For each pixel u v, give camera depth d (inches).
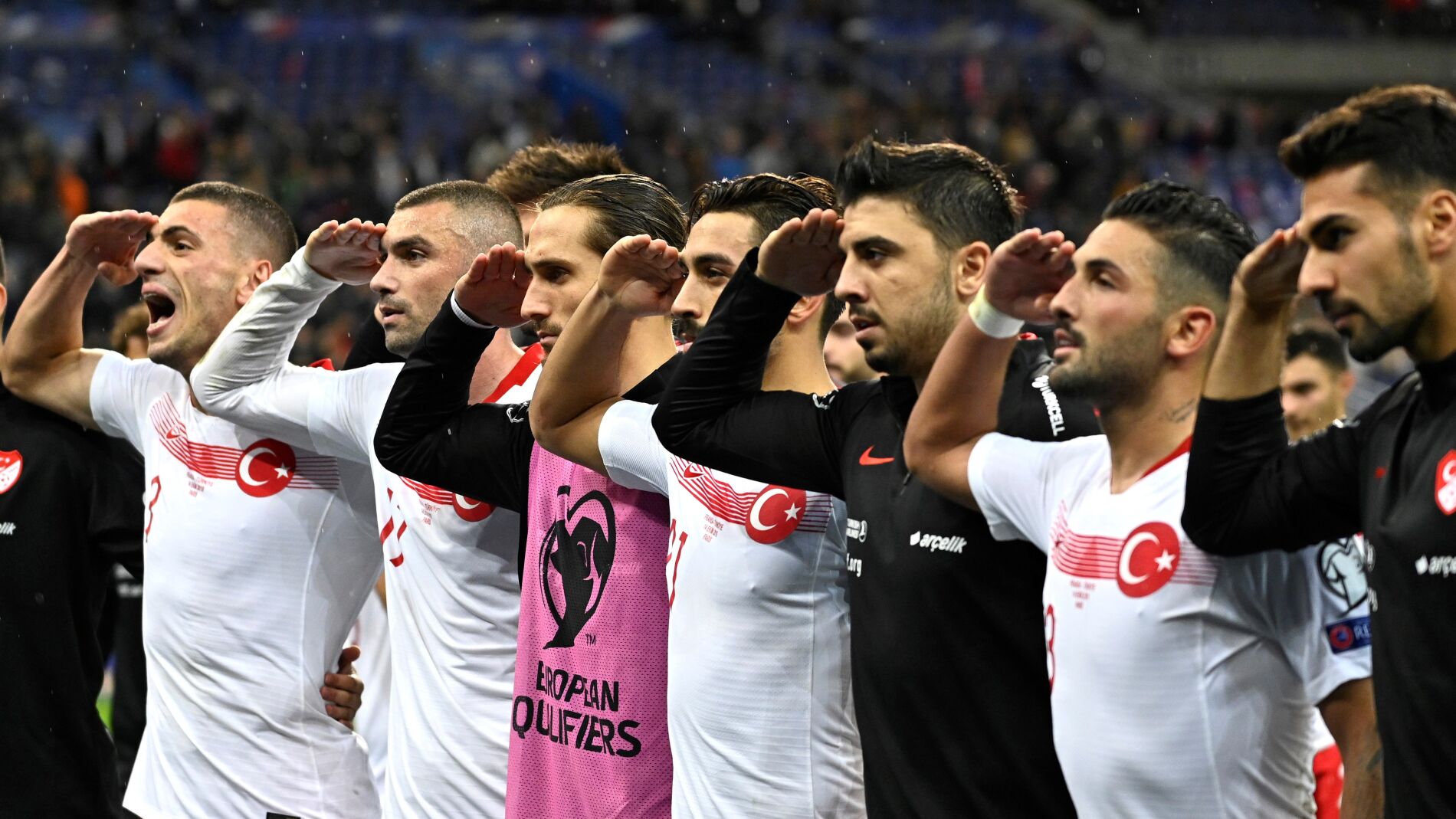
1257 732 190.9
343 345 1027.9
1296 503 184.4
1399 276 172.1
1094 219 1443.2
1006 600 211.5
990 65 1867.6
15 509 337.1
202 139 1445.6
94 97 1647.4
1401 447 178.7
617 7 1902.1
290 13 1875.0
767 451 240.2
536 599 278.4
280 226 338.6
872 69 1894.7
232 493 318.0
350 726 329.7
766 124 1599.4
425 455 280.5
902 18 2023.9
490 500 284.4
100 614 351.6
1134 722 193.2
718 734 246.4
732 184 264.1
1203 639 189.9
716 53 1846.7
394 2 1904.5
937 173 220.5
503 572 291.7
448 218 298.7
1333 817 253.8
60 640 339.3
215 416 321.7
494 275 269.7
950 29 2010.3
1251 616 190.5
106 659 369.4
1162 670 191.5
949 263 219.9
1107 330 194.9
